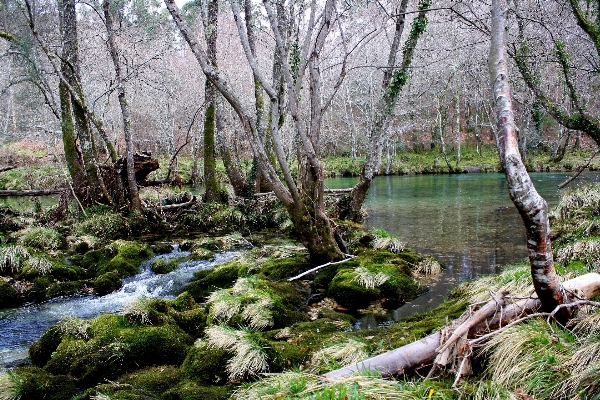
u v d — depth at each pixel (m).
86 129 15.52
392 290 7.95
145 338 5.81
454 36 17.53
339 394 3.36
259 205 16.69
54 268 9.86
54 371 5.49
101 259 11.12
